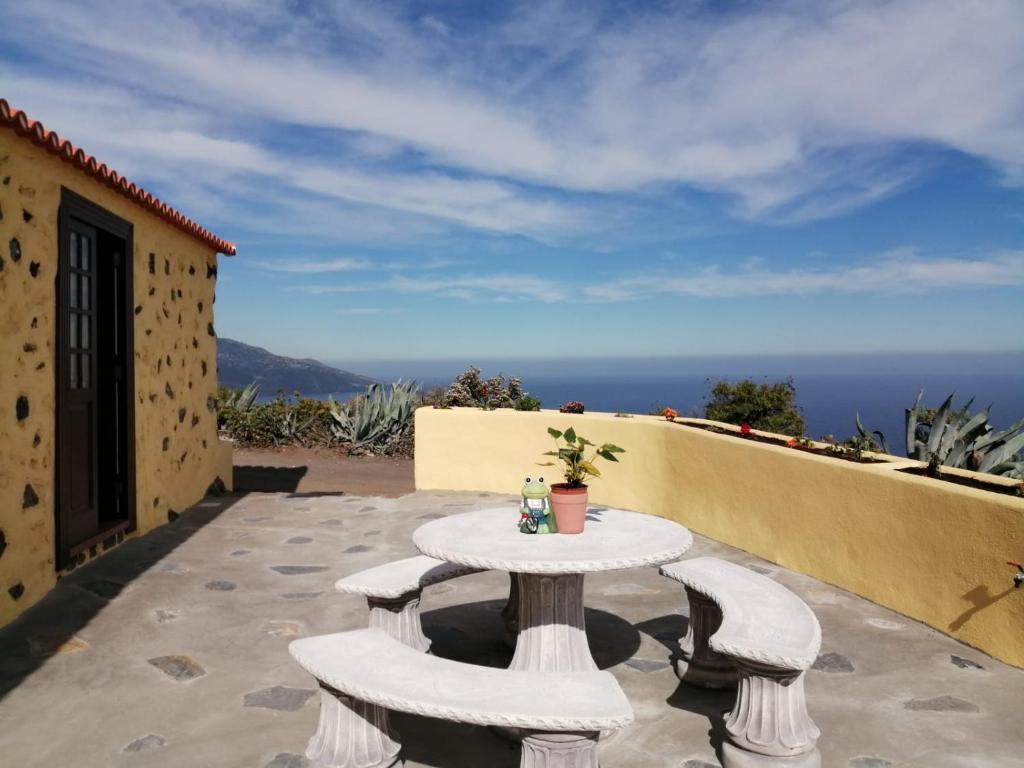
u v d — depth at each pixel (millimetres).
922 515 4703
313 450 12742
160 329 7164
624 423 8062
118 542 6254
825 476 5539
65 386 5215
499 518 4066
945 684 3838
